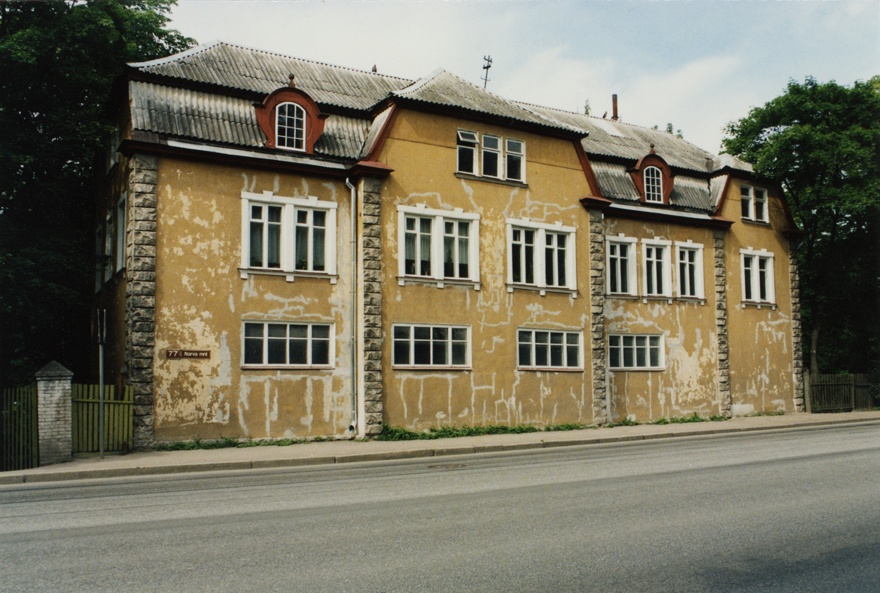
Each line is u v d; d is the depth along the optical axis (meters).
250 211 22.41
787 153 35.62
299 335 22.81
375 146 23.94
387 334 23.70
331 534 8.69
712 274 32.69
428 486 12.74
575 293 27.78
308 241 23.31
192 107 22.20
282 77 25.39
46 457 17.19
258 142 22.70
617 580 6.73
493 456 18.88
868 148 35.62
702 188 33.56
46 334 28.58
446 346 24.84
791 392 34.97
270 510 10.43
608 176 30.48
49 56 24.59
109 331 24.39
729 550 7.79
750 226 34.44
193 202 21.52
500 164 26.59
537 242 27.20
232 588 6.53
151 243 20.80
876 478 12.80
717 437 23.88
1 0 24.88
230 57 25.06
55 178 26.33
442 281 24.88
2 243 24.06
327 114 23.91
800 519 9.33
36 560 7.56
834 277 40.84
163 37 30.38
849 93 36.84
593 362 27.94
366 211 23.61
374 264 23.61
